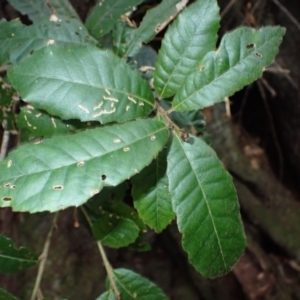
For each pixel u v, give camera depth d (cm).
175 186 29
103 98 29
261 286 93
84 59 29
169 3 40
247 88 94
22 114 34
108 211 40
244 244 30
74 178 25
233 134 89
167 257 107
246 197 92
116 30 40
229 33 30
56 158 25
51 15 40
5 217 71
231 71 30
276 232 94
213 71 30
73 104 29
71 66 29
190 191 29
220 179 29
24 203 25
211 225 29
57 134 34
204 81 30
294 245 95
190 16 30
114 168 26
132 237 39
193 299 102
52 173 25
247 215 94
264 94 91
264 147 105
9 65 39
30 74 29
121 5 43
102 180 25
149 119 28
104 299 37
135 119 30
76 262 94
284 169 107
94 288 94
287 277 96
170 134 29
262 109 100
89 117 29
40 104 29
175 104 30
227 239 29
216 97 30
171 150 29
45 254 39
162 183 33
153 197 33
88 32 42
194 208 29
